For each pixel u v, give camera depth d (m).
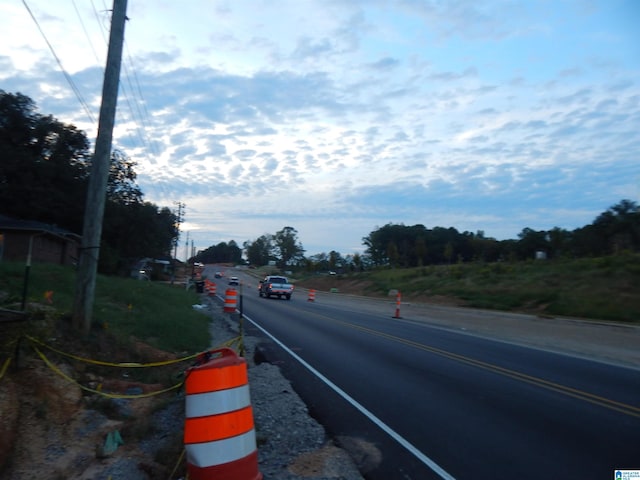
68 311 10.22
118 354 9.78
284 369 11.80
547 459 6.29
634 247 43.19
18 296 10.16
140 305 16.88
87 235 9.91
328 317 25.53
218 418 4.91
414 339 17.48
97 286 17.58
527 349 16.33
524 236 63.84
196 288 49.97
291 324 21.58
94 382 8.05
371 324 22.53
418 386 10.09
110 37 10.58
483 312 30.22
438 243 102.62
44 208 35.72
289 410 8.44
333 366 12.16
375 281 61.38
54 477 5.48
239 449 4.94
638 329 21.81
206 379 4.97
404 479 5.72
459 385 10.22
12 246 30.83
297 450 6.68
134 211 43.09
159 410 7.74
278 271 133.00
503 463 6.16
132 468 5.80
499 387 10.12
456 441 6.92
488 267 46.41
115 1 10.64
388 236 108.75
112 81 10.48
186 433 4.96
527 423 7.73
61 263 35.22
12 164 35.00
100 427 6.68
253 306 32.28
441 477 5.76
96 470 5.73
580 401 9.16
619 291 28.61
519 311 30.86
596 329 22.28
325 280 77.19
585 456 6.40
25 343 7.11
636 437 7.18
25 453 5.72
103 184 10.20
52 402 6.65
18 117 36.97
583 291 30.38
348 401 8.96
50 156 38.12
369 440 6.97
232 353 5.42
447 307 34.53
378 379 10.72
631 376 12.02
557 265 38.75
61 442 6.16
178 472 5.66
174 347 12.63
